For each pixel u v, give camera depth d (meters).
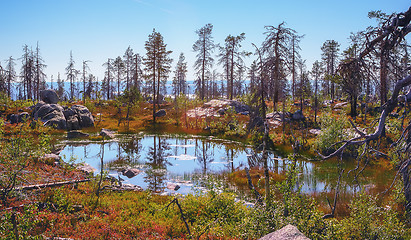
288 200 10.01
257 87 12.62
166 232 11.63
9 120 40.78
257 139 36.12
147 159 29.30
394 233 9.89
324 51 56.62
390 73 5.12
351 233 10.12
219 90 104.94
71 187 17.14
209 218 12.19
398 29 4.79
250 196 18.31
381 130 4.68
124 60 82.56
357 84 5.47
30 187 14.35
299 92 47.06
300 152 30.64
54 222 11.26
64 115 46.41
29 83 61.12
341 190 19.30
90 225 11.54
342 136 28.25
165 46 54.88
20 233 6.78
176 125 50.91
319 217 9.44
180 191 19.66
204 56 62.59
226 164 27.47
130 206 14.96
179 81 94.69
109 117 56.97
